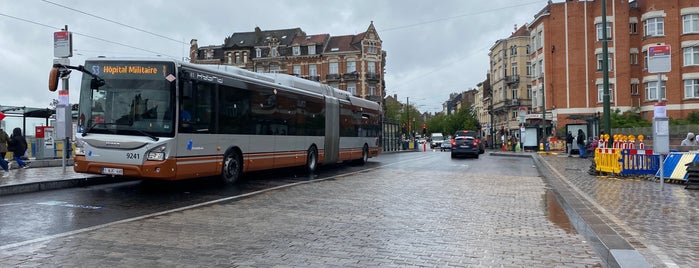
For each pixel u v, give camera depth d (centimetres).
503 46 7150
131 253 606
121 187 1287
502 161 2847
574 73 4622
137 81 1131
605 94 2016
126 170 1102
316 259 589
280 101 1595
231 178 1348
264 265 562
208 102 1238
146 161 1095
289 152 1645
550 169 2033
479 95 10750
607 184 1383
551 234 741
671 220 791
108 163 1114
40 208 929
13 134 1692
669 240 644
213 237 702
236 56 7575
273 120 1549
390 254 617
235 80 1355
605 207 930
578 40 4622
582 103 4594
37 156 2094
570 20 4650
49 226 761
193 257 591
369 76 7150
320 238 705
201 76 1212
